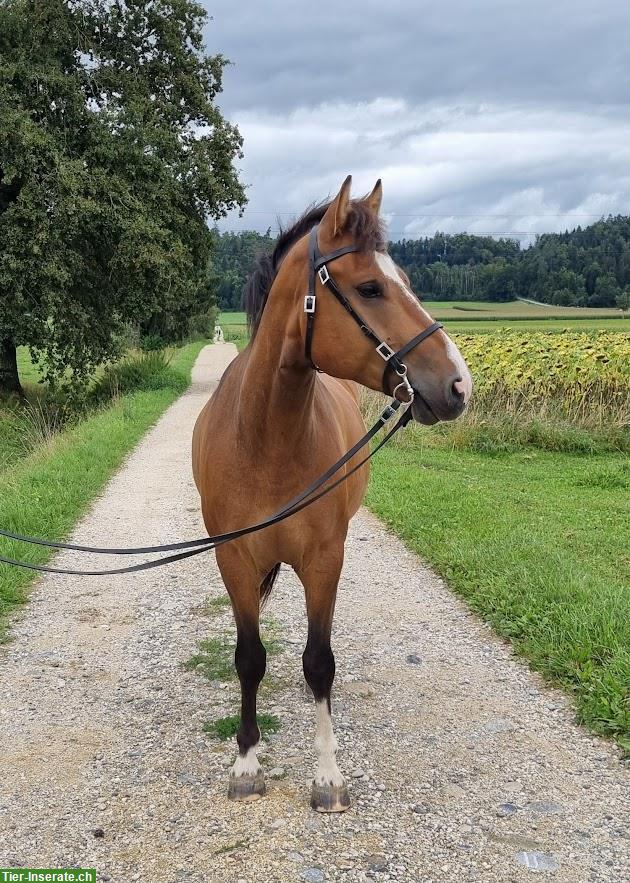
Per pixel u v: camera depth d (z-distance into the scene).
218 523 3.35
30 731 3.97
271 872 2.84
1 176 20.50
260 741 3.78
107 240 20.20
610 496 9.41
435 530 7.36
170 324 30.41
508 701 4.21
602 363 13.59
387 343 2.70
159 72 22.42
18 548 6.86
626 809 3.23
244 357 3.37
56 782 3.49
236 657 3.33
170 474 11.27
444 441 12.80
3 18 18.81
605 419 13.35
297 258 2.93
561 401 13.62
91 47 20.94
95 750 3.77
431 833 3.06
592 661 4.40
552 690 4.31
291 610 5.68
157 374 26.48
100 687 4.49
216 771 3.54
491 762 3.60
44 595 6.07
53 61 19.72
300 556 3.21
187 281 22.62
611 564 6.63
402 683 4.44
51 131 19.28
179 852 2.97
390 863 2.88
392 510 8.16
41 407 20.52
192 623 5.45
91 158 19.62
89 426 15.13
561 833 3.07
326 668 3.24
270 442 3.07
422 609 5.61
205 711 4.13
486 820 3.15
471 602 5.55
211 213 23.64
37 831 3.13
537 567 5.93
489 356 14.30
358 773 3.49
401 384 2.71
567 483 10.28
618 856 2.93
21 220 18.59
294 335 2.90
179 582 6.39
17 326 19.09
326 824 3.12
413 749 3.71
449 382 2.63
